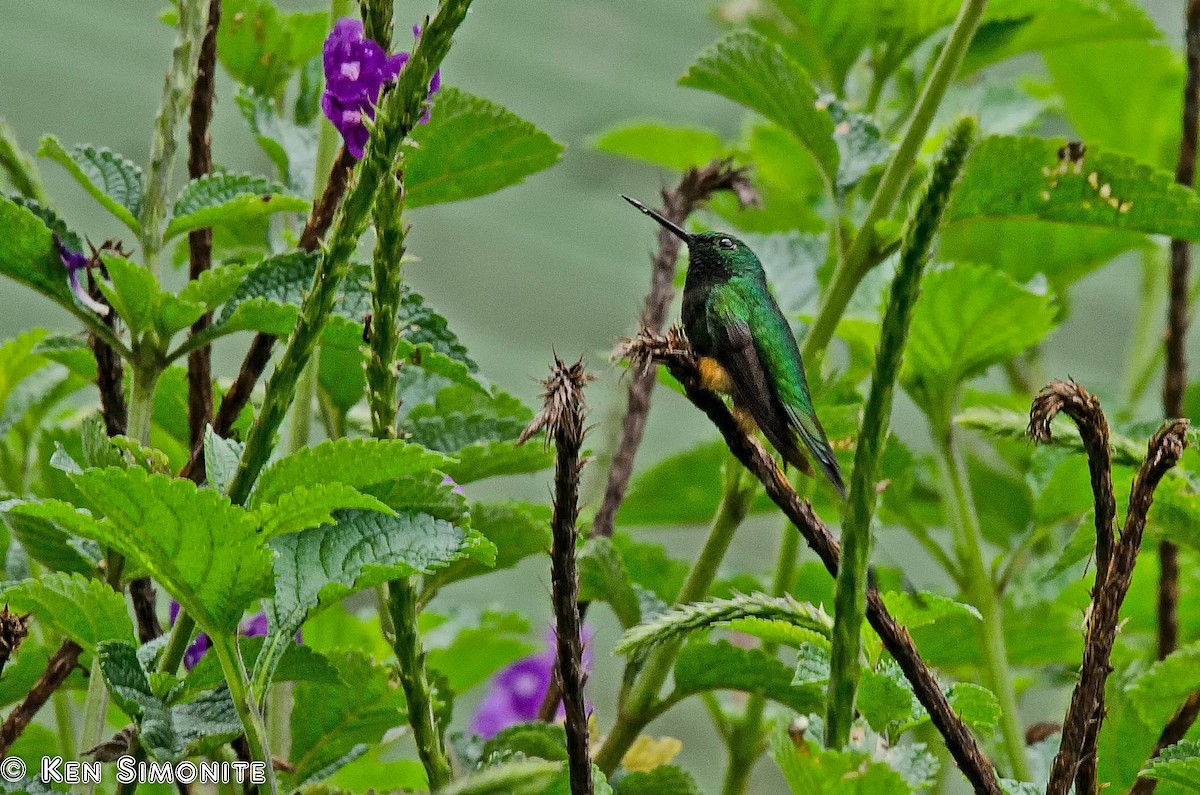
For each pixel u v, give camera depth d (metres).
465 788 2.95
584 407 3.58
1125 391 9.55
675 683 5.50
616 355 4.36
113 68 12.30
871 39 8.29
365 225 3.80
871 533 3.36
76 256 4.77
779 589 6.89
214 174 5.31
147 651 4.25
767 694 5.50
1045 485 6.96
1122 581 3.60
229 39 6.72
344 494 3.62
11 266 4.70
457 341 4.78
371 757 6.80
